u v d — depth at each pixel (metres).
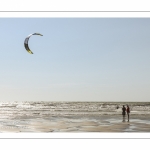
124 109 28.64
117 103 111.75
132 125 25.27
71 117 35.50
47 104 111.75
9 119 31.86
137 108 78.88
